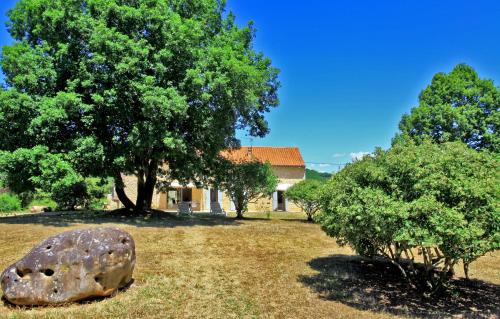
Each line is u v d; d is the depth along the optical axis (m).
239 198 23.38
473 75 25.88
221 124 18.89
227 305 7.04
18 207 26.27
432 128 25.48
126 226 15.95
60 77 17.05
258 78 18.25
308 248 13.18
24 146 16.47
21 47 16.61
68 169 15.45
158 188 23.52
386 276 9.78
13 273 6.61
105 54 15.89
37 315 6.14
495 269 11.05
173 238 13.63
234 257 11.06
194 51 16.94
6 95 15.20
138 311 6.52
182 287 7.99
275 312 6.80
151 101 15.16
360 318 6.68
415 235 6.52
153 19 16.92
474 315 7.13
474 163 7.39
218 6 21.14
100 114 16.83
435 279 9.53
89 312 6.36
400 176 7.41
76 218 18.19
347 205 7.60
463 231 6.38
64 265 6.67
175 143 16.33
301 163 38.97
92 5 16.80
